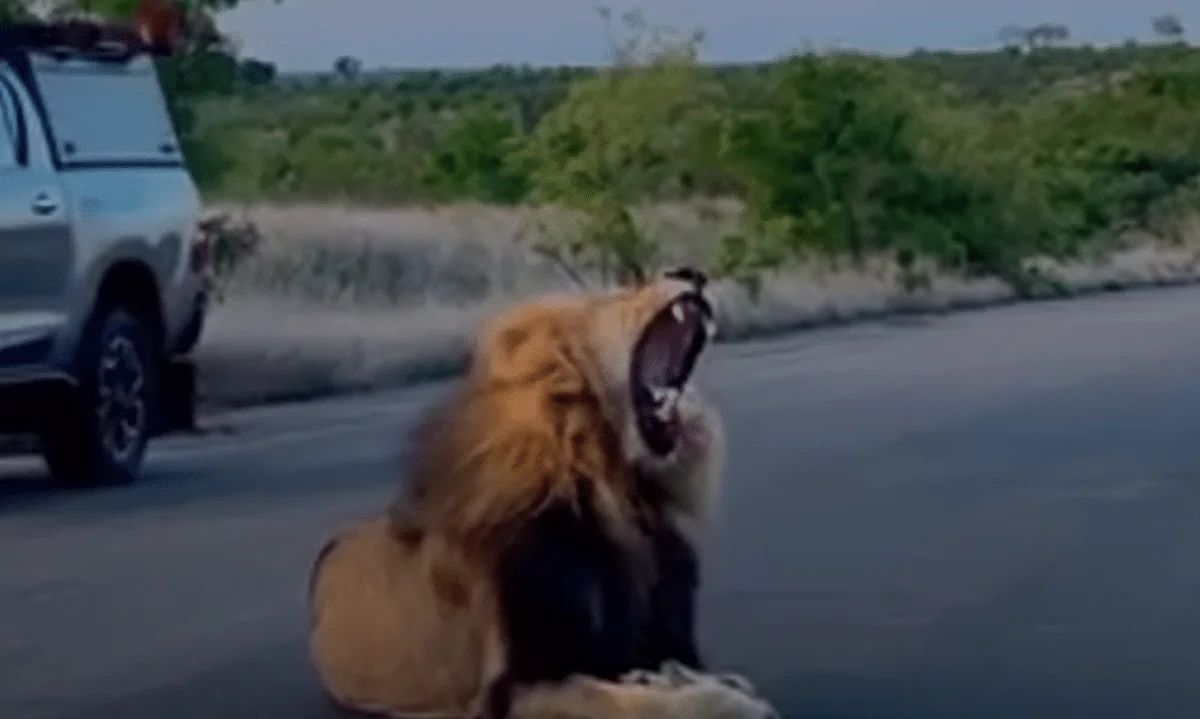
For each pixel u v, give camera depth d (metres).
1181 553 15.18
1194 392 24.81
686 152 45.22
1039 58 83.31
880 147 45.69
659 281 8.98
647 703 8.91
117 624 13.16
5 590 14.16
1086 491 17.80
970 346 31.47
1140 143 61.16
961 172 47.06
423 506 9.47
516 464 9.04
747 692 9.25
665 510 9.13
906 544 15.51
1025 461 19.47
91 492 18.34
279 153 45.84
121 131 19.31
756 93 46.84
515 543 9.04
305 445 21.08
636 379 8.98
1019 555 15.13
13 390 17.84
